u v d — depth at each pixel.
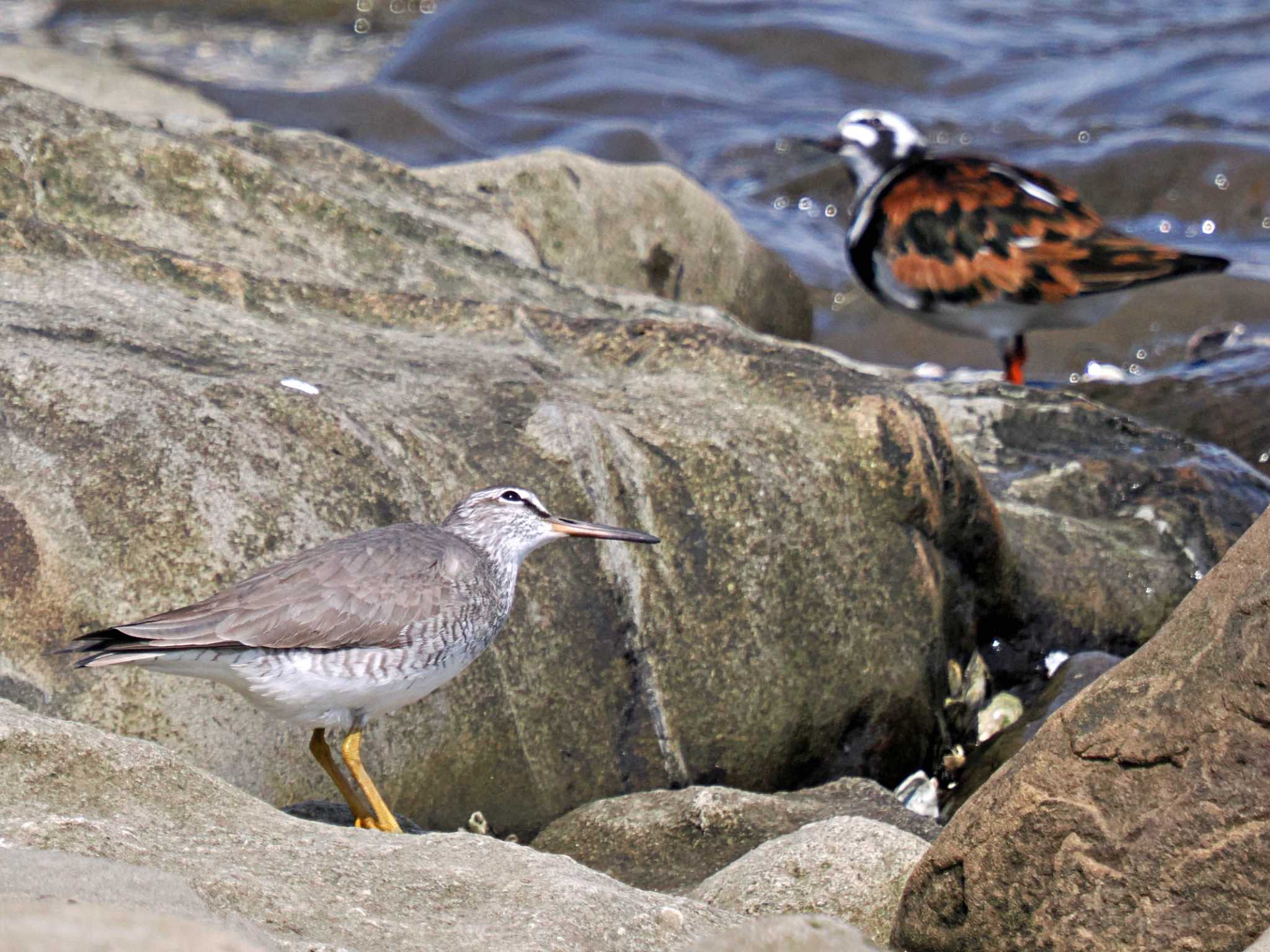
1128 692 7.02
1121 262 17.16
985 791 7.44
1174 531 13.80
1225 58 34.06
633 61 34.31
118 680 8.72
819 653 11.12
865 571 11.35
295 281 12.45
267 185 13.57
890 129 19.72
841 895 8.22
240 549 9.23
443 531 9.36
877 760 11.45
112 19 38.53
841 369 12.05
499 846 7.46
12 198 12.28
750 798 9.84
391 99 27.62
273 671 8.31
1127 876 6.91
